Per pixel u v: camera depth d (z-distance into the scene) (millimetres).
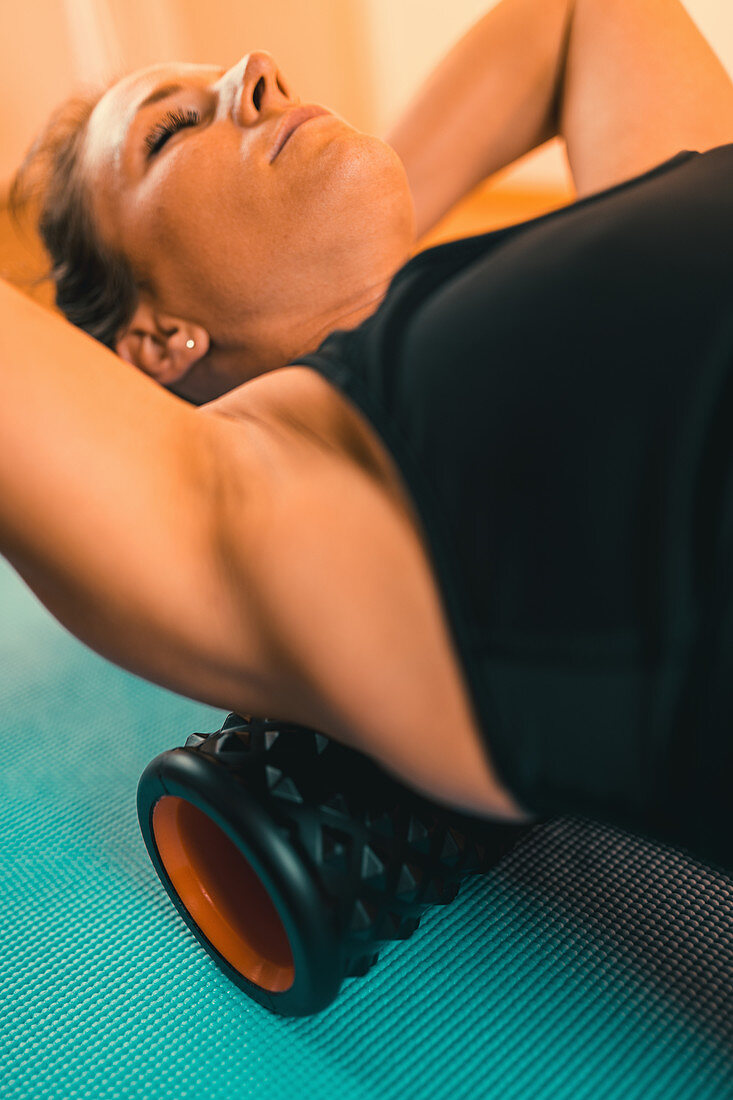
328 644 662
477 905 982
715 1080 776
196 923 914
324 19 3086
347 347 720
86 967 951
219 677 743
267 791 787
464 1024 854
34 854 1105
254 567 659
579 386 622
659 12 1225
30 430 629
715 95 1166
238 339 1179
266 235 1094
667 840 692
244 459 704
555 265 672
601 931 934
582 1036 829
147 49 3293
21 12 3361
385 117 3225
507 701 652
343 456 694
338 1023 866
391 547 661
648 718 625
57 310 1292
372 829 819
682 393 604
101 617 696
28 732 1338
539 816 762
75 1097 817
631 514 603
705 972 879
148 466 667
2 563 1849
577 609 621
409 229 1146
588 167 1191
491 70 1323
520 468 622
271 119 1107
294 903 757
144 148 1153
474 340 656
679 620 600
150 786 859
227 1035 867
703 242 662
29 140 3605
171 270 1152
